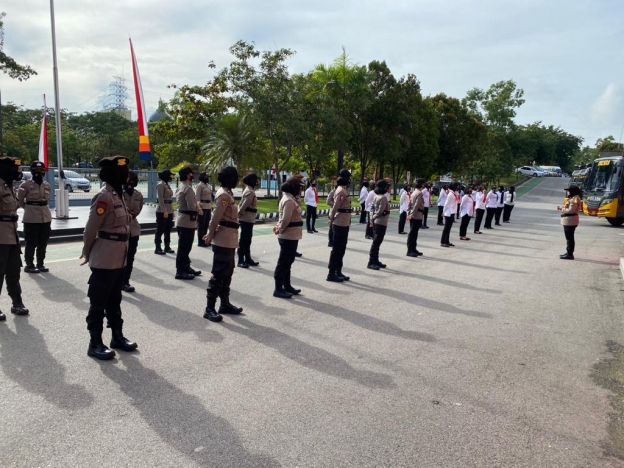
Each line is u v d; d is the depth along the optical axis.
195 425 3.73
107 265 4.93
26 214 8.35
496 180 58.59
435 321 6.63
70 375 4.55
